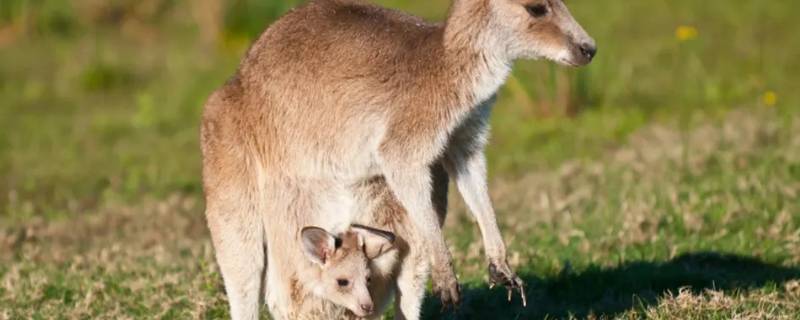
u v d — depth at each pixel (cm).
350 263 971
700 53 2211
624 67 2130
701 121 1842
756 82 2027
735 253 1207
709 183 1458
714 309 1016
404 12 985
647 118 1928
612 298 1110
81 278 1217
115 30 2686
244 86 988
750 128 1681
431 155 934
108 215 1570
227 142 983
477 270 1205
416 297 981
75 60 2445
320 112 955
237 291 992
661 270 1162
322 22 969
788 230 1269
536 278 1164
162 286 1166
